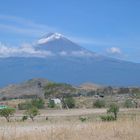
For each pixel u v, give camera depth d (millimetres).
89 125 24812
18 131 23172
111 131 21906
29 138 20016
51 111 120938
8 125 30969
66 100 159500
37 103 147875
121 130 22078
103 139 20203
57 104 159000
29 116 73750
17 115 91625
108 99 180625
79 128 23531
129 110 95938
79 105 165500
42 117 79125
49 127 25844
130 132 21656
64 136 20562
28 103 141500
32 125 32500
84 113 98500
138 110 94250
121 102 163000
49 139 19875
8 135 20703
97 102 155500
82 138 20328
